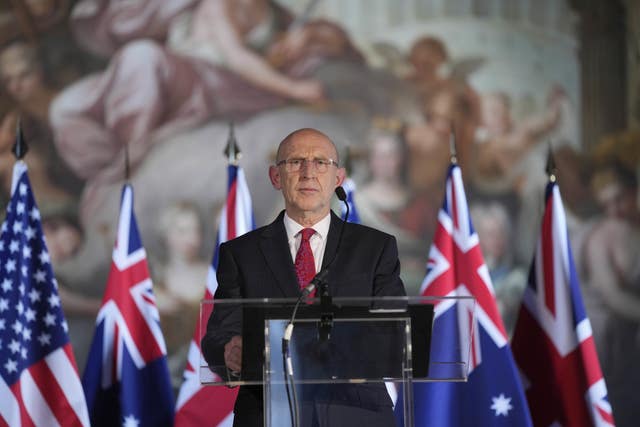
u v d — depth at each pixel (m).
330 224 7.29
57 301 10.20
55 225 17.61
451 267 10.70
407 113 18.47
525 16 18.64
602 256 18.16
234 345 5.72
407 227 18.09
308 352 5.66
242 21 18.52
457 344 5.77
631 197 18.33
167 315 17.53
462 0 18.73
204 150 18.11
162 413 10.46
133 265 10.80
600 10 18.83
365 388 6.21
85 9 18.34
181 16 18.48
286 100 18.36
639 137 18.48
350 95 18.45
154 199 17.89
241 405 6.71
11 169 17.73
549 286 10.54
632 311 17.95
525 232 18.20
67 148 17.91
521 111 18.55
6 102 17.92
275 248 7.09
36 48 18.12
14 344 9.91
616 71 18.66
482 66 18.62
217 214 17.92
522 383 10.52
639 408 17.62
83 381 10.43
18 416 9.75
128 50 18.28
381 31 18.66
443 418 10.06
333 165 7.28
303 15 18.61
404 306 5.73
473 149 18.41
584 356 10.25
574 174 18.45
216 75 18.34
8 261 10.14
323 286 5.88
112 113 18.08
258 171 18.09
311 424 5.86
